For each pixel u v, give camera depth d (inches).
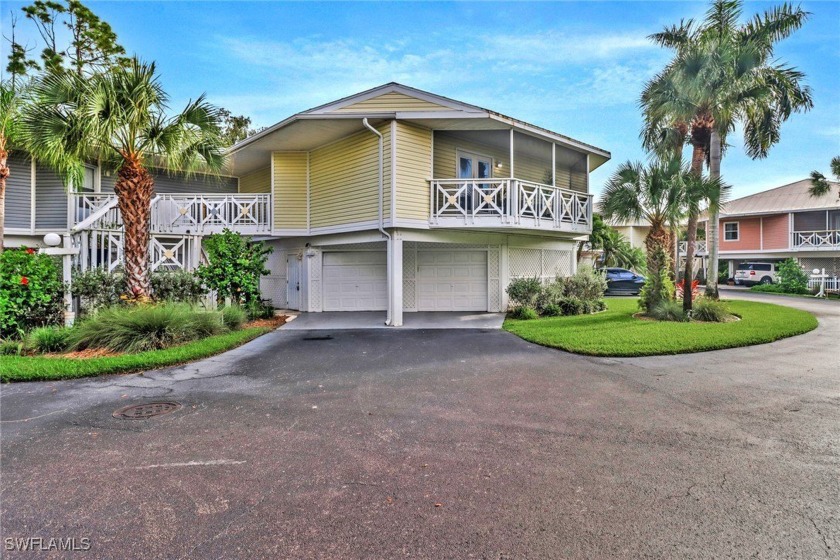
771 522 103.0
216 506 111.6
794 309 513.3
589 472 128.3
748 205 1085.1
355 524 103.4
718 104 516.7
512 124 444.8
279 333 384.2
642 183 457.1
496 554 92.4
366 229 450.3
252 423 168.2
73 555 92.7
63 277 337.7
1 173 405.1
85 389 212.4
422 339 350.9
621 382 222.2
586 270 570.3
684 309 438.9
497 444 148.3
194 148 361.7
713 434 155.8
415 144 440.8
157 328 299.0
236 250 424.8
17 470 130.4
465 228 457.4
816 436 153.5
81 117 299.4
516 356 284.2
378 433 158.2
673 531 99.8
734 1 500.1
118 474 128.2
